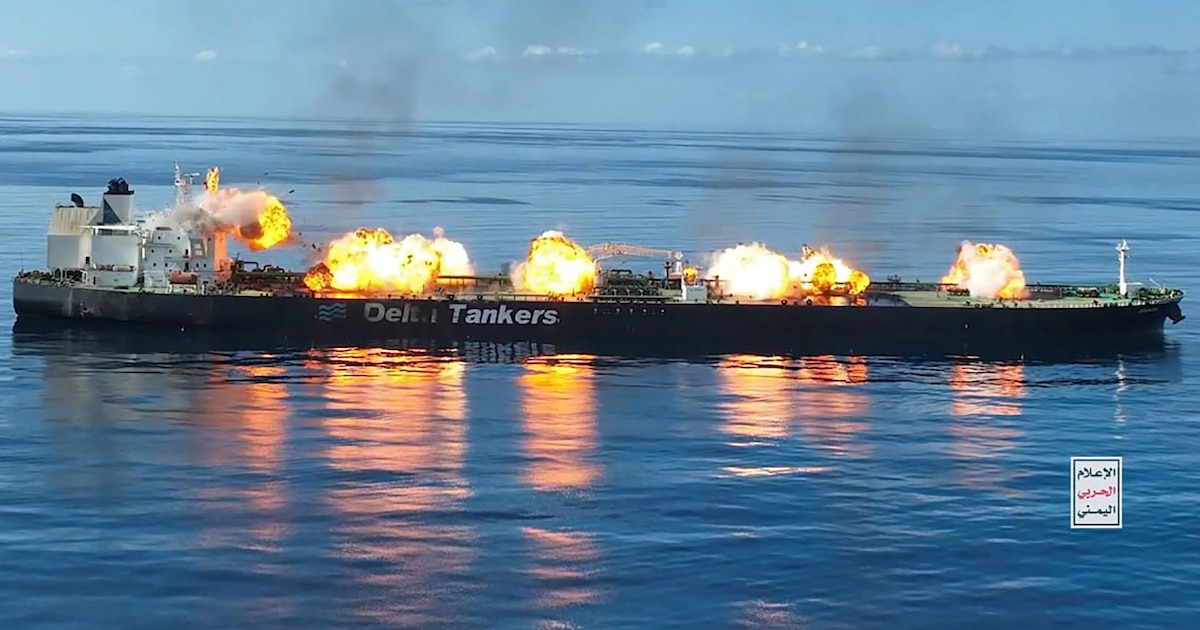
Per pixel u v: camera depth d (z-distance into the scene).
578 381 169.50
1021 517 119.25
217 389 161.88
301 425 145.75
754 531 114.75
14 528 112.56
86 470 128.25
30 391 159.62
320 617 97.31
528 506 120.00
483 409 154.50
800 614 99.06
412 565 106.38
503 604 99.94
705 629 96.44
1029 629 97.44
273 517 116.12
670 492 124.44
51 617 96.44
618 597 101.31
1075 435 147.25
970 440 144.25
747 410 155.88
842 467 133.25
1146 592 103.69
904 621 98.38
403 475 128.25
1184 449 142.12
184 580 102.81
